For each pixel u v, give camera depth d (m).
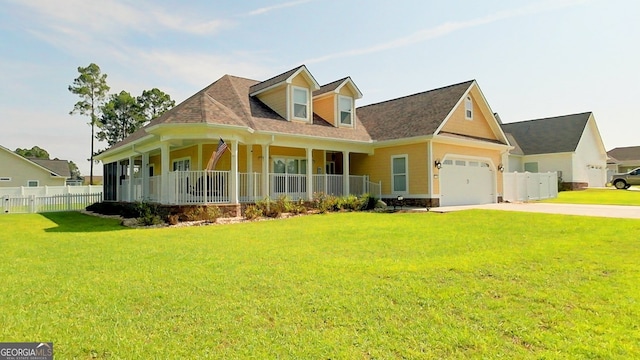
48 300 4.61
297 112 18.47
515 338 3.44
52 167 44.38
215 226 12.20
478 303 4.35
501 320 3.85
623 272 5.60
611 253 6.96
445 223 11.95
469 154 20.31
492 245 7.98
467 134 20.53
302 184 17.70
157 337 3.53
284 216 15.23
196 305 4.37
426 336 3.49
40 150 71.88
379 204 18.42
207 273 5.80
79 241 9.28
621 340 3.36
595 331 3.55
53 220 16.22
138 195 18.83
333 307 4.25
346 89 20.30
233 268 6.11
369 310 4.15
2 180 38.59
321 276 5.55
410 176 18.72
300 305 4.32
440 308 4.20
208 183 14.38
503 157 23.38
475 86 20.61
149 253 7.51
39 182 40.81
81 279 5.54
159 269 6.11
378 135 20.23
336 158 21.84
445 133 18.73
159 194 15.75
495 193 22.03
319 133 17.94
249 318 3.96
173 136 13.88
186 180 14.07
